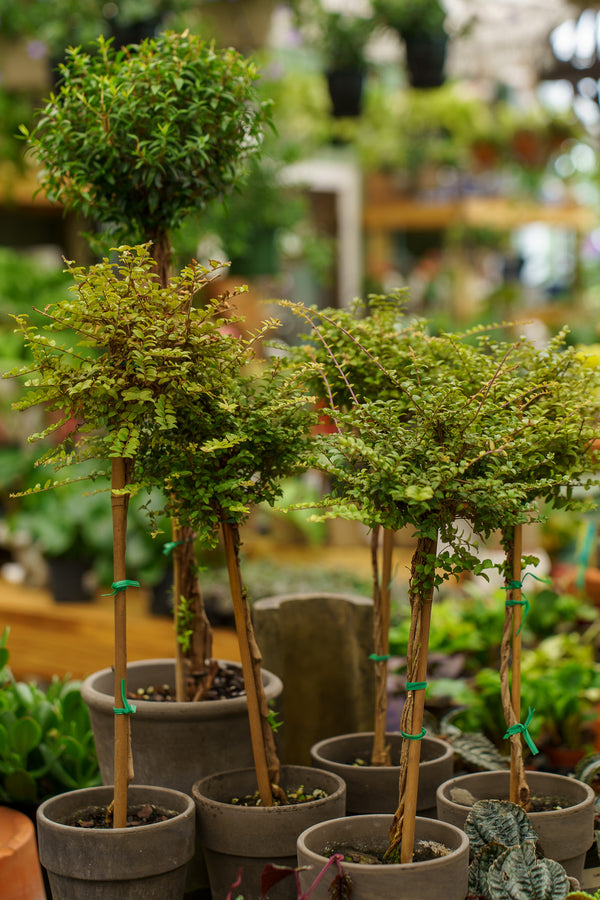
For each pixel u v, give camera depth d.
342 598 1.96
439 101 6.02
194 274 1.21
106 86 1.51
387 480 1.16
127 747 1.31
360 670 1.92
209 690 1.71
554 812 1.31
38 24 3.27
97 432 1.51
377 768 1.52
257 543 4.71
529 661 2.37
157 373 1.22
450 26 4.41
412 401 1.21
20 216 5.25
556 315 6.78
